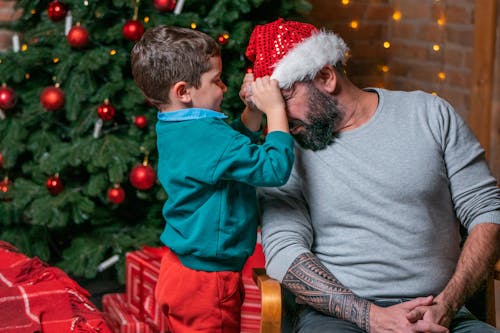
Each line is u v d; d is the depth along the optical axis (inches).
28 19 126.6
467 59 139.2
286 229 64.0
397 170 62.2
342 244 63.6
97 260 117.0
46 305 67.1
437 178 63.0
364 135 63.7
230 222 64.2
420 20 154.3
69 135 119.3
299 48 62.6
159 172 67.7
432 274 62.3
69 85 115.2
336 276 63.7
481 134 129.3
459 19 140.9
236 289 67.2
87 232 125.8
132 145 115.3
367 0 164.4
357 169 62.9
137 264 98.9
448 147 64.0
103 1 115.3
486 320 66.2
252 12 126.0
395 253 62.1
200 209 64.3
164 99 66.3
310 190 64.5
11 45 142.6
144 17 115.3
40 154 119.0
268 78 63.2
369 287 62.6
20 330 62.5
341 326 60.5
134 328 96.3
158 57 64.8
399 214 62.1
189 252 65.7
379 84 169.3
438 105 65.1
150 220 124.5
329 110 63.4
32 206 114.7
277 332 59.1
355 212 62.9
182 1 114.1
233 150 61.4
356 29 164.9
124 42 117.5
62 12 113.7
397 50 164.1
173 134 65.1
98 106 116.6
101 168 115.9
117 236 121.5
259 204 67.3
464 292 60.2
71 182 120.5
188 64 64.6
